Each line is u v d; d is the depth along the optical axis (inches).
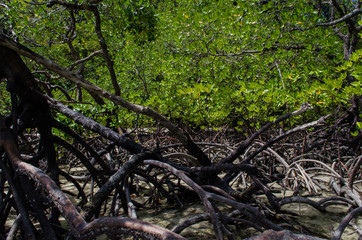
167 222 133.3
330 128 227.1
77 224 64.3
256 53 238.1
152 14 217.9
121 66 359.6
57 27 232.1
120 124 229.3
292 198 118.9
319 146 226.7
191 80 281.6
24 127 114.9
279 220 128.6
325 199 136.4
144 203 162.9
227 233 93.7
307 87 208.5
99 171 151.5
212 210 91.0
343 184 165.5
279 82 227.3
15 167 87.9
